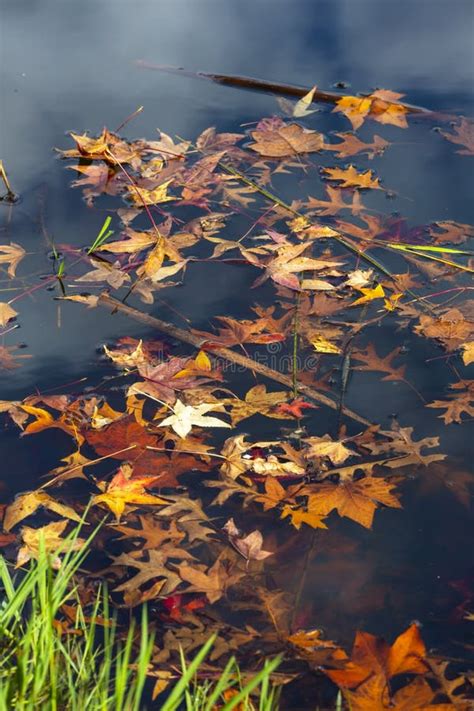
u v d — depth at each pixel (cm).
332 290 294
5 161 364
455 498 212
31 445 226
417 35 505
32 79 441
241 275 300
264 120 397
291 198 347
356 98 418
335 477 218
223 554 196
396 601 185
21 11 541
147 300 283
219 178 353
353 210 337
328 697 164
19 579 188
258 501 211
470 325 273
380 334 272
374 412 239
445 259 312
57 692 149
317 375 253
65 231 320
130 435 229
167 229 317
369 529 204
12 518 200
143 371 245
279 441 227
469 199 345
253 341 263
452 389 248
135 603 183
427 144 389
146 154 372
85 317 276
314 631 177
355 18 532
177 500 208
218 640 175
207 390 244
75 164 367
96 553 196
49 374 249
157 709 161
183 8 552
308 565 194
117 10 547
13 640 156
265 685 144
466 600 185
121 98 423
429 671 168
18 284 291
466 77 448
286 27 517
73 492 211
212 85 441
